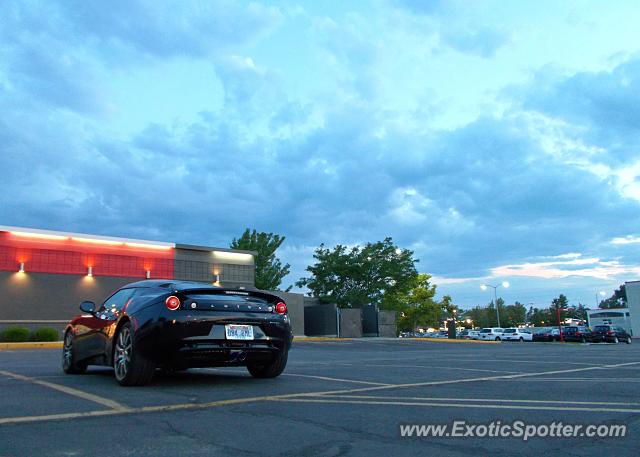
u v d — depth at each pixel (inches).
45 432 144.1
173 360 231.1
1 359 444.5
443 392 224.2
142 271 1082.7
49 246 976.9
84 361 285.3
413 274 1893.5
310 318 1528.1
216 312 239.5
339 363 412.8
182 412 173.8
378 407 183.6
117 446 129.6
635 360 471.8
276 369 269.1
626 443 136.1
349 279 1911.9
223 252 1213.1
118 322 249.8
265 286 1897.1
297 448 129.0
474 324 5324.8
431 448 130.3
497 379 280.2
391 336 1614.2
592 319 2854.3
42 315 949.8
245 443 133.6
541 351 715.4
